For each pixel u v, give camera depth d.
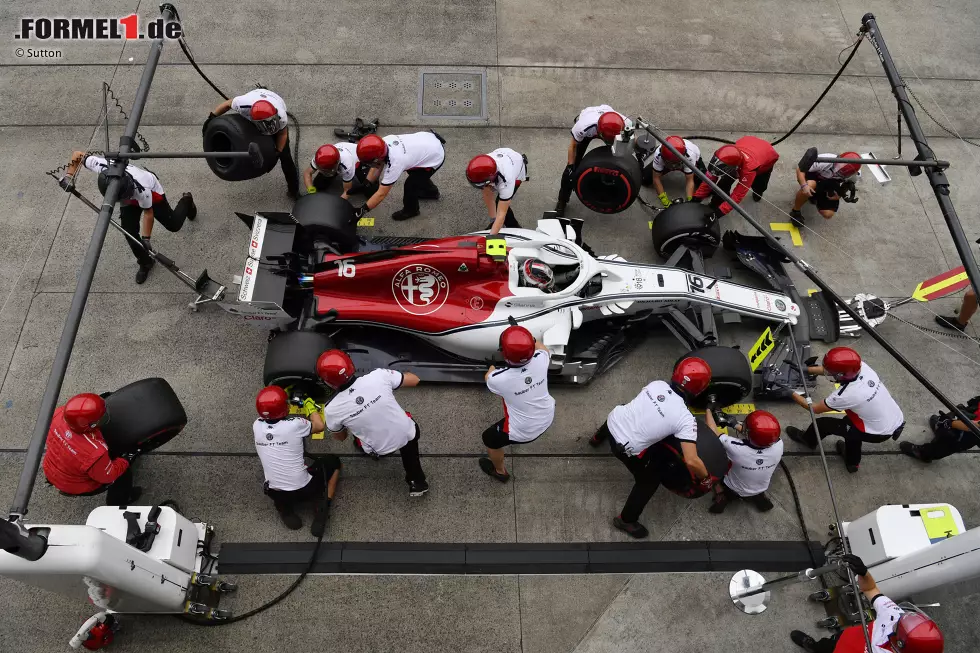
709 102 7.89
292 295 5.47
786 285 6.07
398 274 5.22
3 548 3.24
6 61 7.64
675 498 5.31
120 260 6.33
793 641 4.73
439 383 5.67
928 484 5.52
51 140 7.09
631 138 5.86
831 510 5.33
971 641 4.86
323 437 5.42
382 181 5.84
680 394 4.46
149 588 4.07
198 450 5.33
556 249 5.55
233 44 7.93
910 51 8.55
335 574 4.84
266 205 6.78
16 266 6.25
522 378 4.41
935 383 6.05
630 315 5.78
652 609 4.82
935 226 7.11
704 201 6.52
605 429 5.24
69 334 3.87
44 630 4.56
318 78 7.71
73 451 4.21
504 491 5.26
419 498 5.18
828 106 7.96
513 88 7.81
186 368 5.73
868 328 4.57
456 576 4.89
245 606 4.70
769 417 4.46
